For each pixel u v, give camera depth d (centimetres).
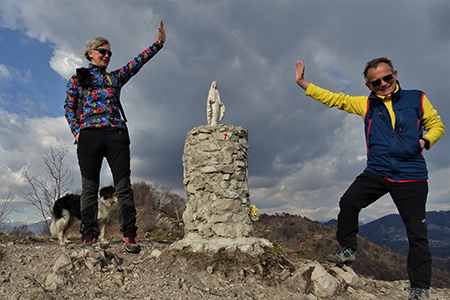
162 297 301
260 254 438
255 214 517
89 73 381
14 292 282
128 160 404
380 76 300
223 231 467
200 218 489
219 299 312
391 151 302
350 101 344
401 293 379
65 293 288
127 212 416
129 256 429
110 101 387
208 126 530
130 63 420
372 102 323
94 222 395
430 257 292
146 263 407
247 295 335
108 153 390
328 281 351
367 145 330
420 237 293
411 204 298
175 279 354
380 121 312
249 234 488
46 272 335
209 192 501
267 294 342
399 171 301
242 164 520
